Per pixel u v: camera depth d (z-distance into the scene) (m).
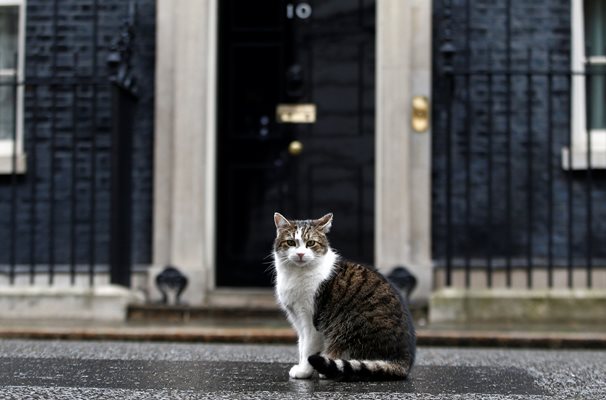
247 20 7.41
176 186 7.01
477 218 7.03
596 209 7.00
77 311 6.69
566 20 7.14
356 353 3.62
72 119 7.26
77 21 7.33
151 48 7.25
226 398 3.20
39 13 7.34
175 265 6.97
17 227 7.18
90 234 7.12
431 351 5.35
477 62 7.13
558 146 7.07
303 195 7.30
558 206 7.02
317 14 7.37
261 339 5.68
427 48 7.02
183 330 5.81
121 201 6.86
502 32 7.14
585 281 6.93
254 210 7.31
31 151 7.28
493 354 5.15
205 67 7.08
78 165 7.23
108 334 5.74
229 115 7.36
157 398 3.19
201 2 7.09
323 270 3.70
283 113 7.32
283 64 7.37
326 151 7.31
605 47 7.28
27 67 7.33
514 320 6.59
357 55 7.33
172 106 7.11
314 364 3.43
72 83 6.85
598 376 3.99
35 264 7.18
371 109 7.30
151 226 7.13
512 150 7.08
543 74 6.77
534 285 6.98
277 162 7.32
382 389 3.43
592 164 6.96
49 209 7.21
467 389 3.52
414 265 6.88
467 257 6.69
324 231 3.79
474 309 6.59
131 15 7.19
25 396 3.21
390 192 6.93
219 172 7.33
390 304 3.67
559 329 6.15
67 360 4.36
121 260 6.91
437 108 7.10
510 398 3.31
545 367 4.36
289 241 3.71
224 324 6.41
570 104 6.76
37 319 6.64
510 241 6.78
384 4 7.02
